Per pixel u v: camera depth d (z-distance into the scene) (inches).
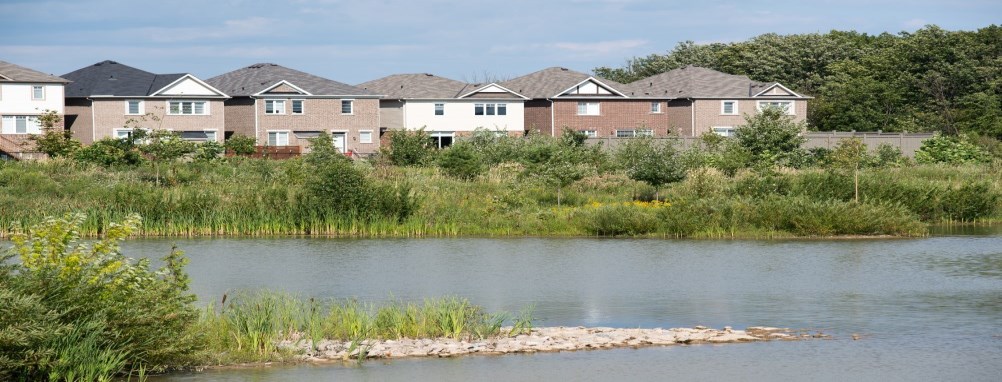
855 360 911.7
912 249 1785.2
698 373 863.7
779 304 1208.8
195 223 2092.8
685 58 6717.5
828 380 842.8
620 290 1323.8
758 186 2279.8
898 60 5723.4
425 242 1941.4
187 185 2426.2
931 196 2341.3
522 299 1252.5
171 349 833.5
